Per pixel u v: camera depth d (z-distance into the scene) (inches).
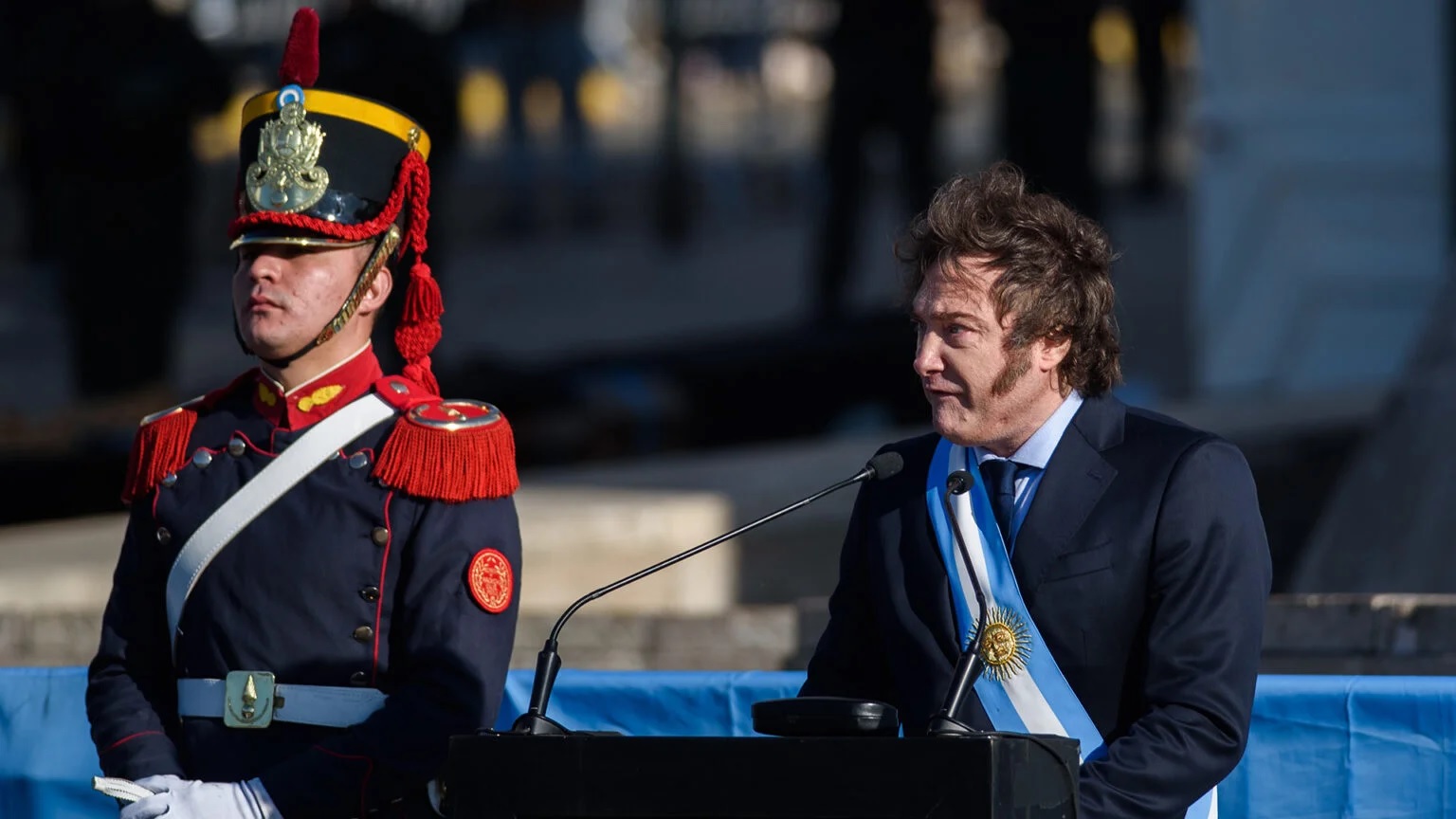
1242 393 1470.2
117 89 1683.1
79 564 922.7
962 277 448.1
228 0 2554.1
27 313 2340.1
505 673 477.4
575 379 1658.5
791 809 370.6
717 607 959.0
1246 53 1494.8
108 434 1513.3
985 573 451.5
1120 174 3107.8
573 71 3228.3
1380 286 1465.3
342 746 463.2
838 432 1635.1
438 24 2213.3
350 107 492.4
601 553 932.0
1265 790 509.4
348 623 473.4
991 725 447.2
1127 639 444.5
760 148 3570.4
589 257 2957.7
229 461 488.1
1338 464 1103.0
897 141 2084.2
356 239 485.1
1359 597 634.2
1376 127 1470.2
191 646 483.5
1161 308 2106.3
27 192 1884.8
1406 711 501.0
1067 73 1894.7
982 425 454.0
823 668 480.4
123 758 478.0
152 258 1731.1
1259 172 1492.4
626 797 380.8
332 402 490.0
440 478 475.5
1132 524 444.8
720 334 2097.7
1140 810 419.8
